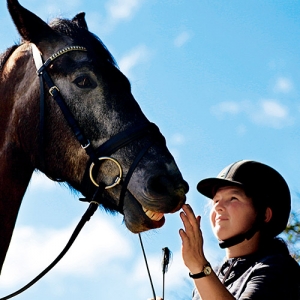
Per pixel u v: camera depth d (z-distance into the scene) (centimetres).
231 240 292
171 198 294
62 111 321
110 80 326
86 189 320
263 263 277
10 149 335
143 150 306
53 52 335
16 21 337
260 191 297
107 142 310
